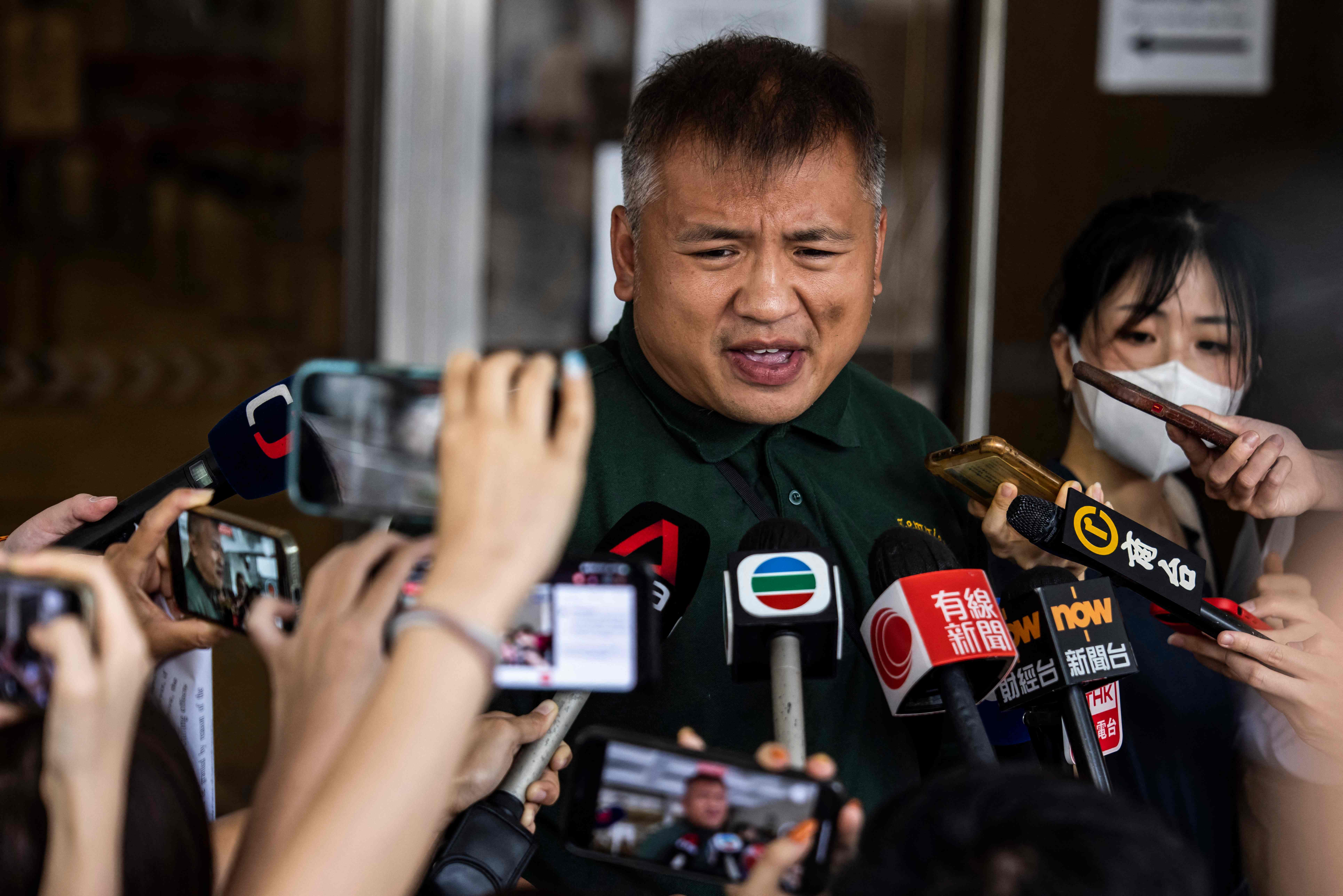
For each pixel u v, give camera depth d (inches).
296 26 160.9
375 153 140.1
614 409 54.6
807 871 33.5
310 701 31.9
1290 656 47.1
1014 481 48.7
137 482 170.2
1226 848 59.1
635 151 50.9
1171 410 52.6
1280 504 55.9
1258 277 62.8
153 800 31.4
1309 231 77.2
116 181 179.9
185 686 43.1
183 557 41.0
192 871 32.0
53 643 27.6
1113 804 28.0
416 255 140.9
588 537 52.2
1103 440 64.5
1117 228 63.2
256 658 127.1
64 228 182.2
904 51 125.0
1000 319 111.0
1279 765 55.4
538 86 137.1
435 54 137.6
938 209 124.2
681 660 50.7
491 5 136.6
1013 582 45.9
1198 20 106.3
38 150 181.2
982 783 28.6
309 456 35.4
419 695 28.5
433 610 28.8
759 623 40.0
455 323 141.3
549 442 30.7
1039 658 44.1
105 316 181.0
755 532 43.2
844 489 54.8
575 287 139.7
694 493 52.6
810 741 50.6
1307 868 54.4
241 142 167.8
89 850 27.8
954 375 119.8
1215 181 106.9
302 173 162.9
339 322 159.8
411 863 28.5
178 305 176.6
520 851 42.6
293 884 27.3
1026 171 110.8
